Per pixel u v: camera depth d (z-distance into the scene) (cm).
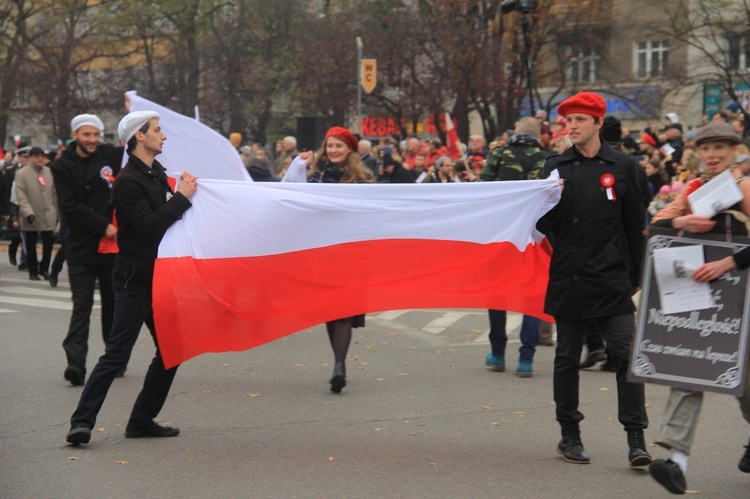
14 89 3631
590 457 608
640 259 589
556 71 3331
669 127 1485
